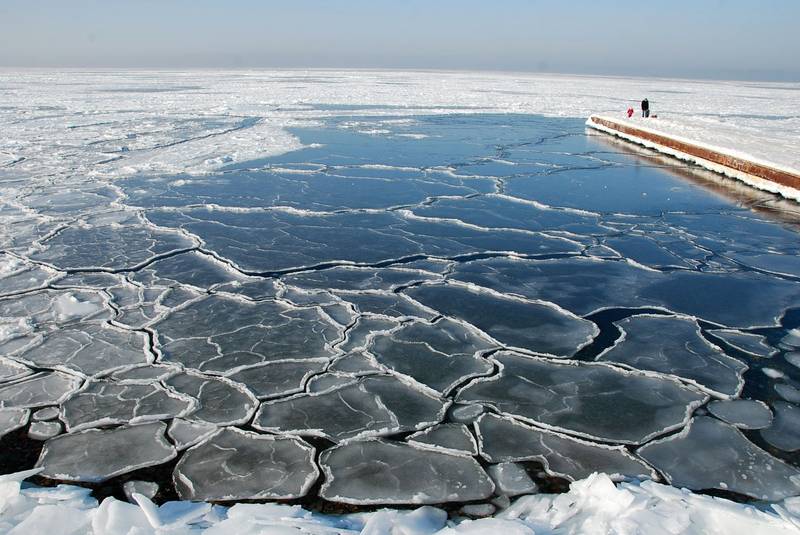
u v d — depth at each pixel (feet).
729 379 9.23
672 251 15.87
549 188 23.90
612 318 11.56
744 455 7.37
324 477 6.91
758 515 5.76
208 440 7.59
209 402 8.47
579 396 8.75
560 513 5.98
